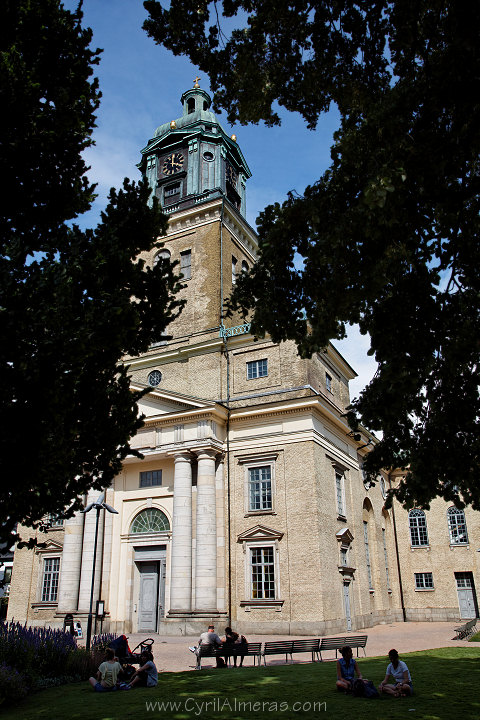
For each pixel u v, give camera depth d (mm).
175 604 28141
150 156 43344
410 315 10148
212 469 30203
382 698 11398
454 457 10945
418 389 11133
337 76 11523
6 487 8367
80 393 10000
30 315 8289
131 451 11391
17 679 12172
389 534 44000
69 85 10336
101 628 29281
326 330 9773
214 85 12258
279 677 14656
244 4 11180
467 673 14531
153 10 11664
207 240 38406
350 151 9578
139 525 32000
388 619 38969
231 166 44406
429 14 9633
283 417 30625
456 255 10719
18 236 9445
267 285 11203
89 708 10961
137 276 10688
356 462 37438
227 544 29703
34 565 34812
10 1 9641
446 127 9344
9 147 9523
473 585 41406
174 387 34438
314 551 27688
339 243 8812
